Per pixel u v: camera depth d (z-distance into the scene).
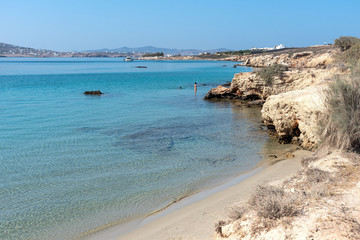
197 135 20.94
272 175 12.81
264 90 35.12
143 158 15.83
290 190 8.21
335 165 9.62
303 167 11.25
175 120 26.39
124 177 13.12
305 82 31.39
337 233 5.81
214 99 40.50
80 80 74.12
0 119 25.91
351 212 6.62
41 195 11.23
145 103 37.41
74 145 18.05
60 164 14.70
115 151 16.98
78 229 8.98
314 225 6.16
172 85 61.97
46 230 8.90
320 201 7.23
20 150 16.88
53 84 63.47
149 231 8.72
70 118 26.77
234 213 7.50
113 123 24.80
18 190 11.64
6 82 67.12
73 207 10.34
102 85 62.00
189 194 11.44
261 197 7.59
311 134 16.20
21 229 8.92
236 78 39.50
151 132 21.72
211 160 15.57
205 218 9.21
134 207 10.38
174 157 16.06
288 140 18.91
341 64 27.86
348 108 10.98
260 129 22.78
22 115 28.00
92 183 12.43
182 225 8.91
